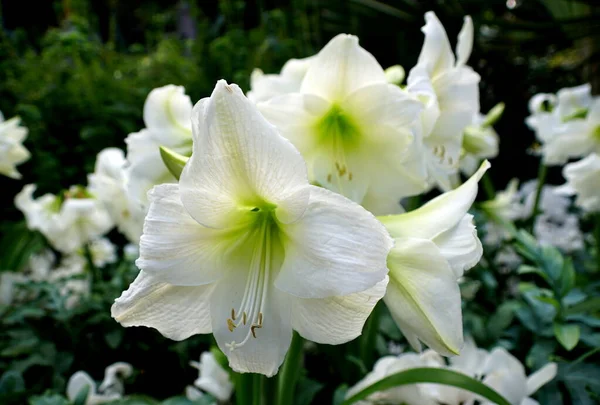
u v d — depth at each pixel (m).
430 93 0.50
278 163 0.37
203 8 2.49
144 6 3.21
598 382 0.60
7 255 1.06
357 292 0.38
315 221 0.38
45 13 3.34
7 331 0.81
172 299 0.41
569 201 1.21
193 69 1.74
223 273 0.42
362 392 0.52
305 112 0.50
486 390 0.49
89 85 1.58
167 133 0.58
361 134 0.51
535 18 1.96
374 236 0.37
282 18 1.91
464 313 0.74
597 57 1.57
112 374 0.75
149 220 0.39
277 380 0.51
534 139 2.03
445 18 1.76
